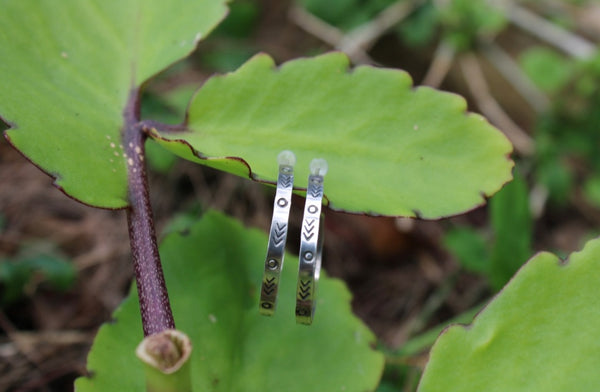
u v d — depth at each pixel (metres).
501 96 0.41
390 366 0.26
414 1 0.41
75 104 0.18
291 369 0.20
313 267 0.17
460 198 0.17
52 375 0.26
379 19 0.41
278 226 0.17
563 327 0.17
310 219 0.17
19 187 0.32
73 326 0.28
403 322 0.32
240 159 0.16
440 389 0.17
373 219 0.33
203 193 0.34
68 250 0.31
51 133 0.17
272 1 0.45
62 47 0.19
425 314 0.31
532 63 0.37
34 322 0.28
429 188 0.17
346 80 0.18
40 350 0.27
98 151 0.17
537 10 0.42
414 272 0.33
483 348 0.17
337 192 0.17
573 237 0.36
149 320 0.16
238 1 0.41
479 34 0.40
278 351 0.20
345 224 0.34
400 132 0.18
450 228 0.35
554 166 0.36
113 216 0.32
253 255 0.21
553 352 0.17
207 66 0.40
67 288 0.28
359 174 0.18
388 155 0.18
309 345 0.20
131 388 0.18
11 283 0.27
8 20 0.19
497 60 0.40
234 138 0.18
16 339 0.26
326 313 0.20
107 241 0.31
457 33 0.40
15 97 0.17
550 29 0.41
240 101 0.18
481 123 0.18
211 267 0.20
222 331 0.20
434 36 0.42
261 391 0.19
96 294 0.29
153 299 0.16
